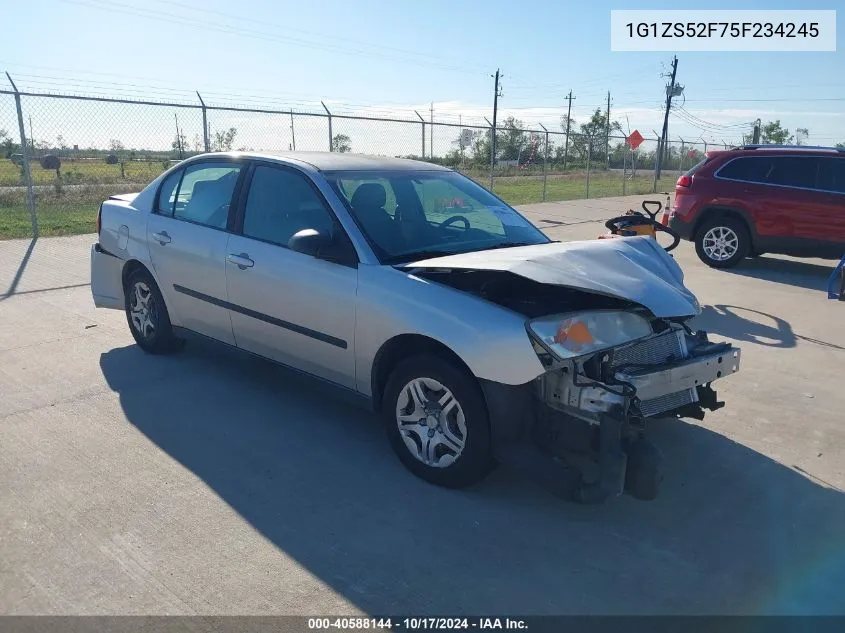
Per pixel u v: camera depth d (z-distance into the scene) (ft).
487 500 11.50
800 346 20.43
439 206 14.89
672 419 15.05
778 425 14.83
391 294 11.96
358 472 12.32
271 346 14.53
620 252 12.64
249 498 11.35
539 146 91.66
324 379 13.74
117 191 64.13
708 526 10.95
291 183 14.25
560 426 11.08
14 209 51.96
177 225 16.42
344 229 13.00
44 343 18.89
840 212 30.14
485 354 10.63
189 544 10.05
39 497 11.16
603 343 10.93
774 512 11.40
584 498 10.16
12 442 13.05
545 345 10.35
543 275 10.74
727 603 9.15
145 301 17.85
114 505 11.00
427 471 11.89
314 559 9.80
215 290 15.38
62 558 9.64
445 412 11.52
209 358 17.94
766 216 31.60
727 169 32.73
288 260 13.70
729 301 26.21
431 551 10.07
